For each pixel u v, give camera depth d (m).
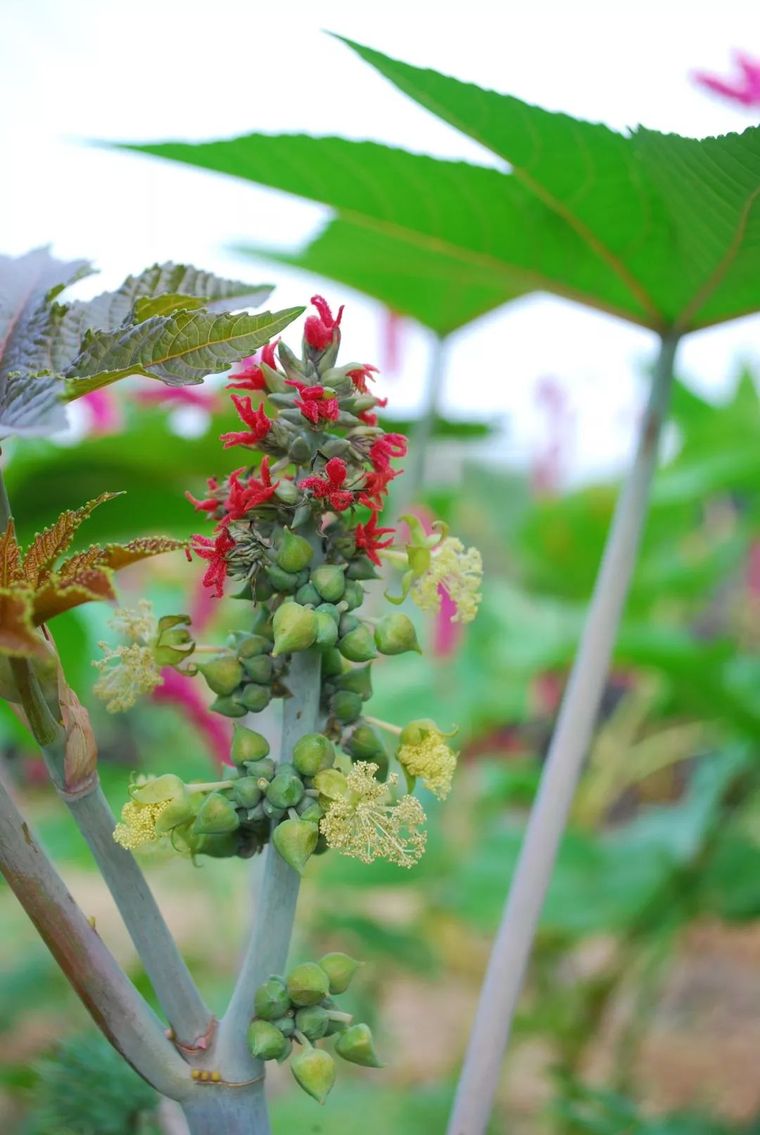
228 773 0.49
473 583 0.49
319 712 0.49
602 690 0.61
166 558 1.44
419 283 0.95
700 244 0.61
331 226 0.78
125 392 1.15
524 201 0.66
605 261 0.65
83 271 0.53
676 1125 0.78
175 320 0.45
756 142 0.53
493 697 1.49
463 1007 1.43
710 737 1.56
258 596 0.48
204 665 0.48
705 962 1.67
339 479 0.46
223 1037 0.48
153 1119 0.61
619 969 1.17
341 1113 0.89
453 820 1.45
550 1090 1.13
